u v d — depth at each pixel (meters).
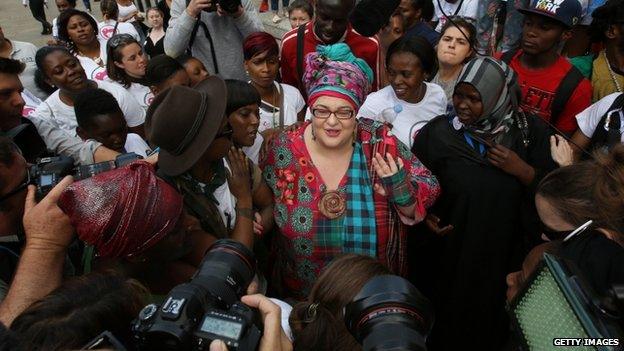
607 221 1.46
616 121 2.36
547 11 2.62
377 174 1.87
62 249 1.29
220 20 3.57
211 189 1.74
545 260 0.92
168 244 1.34
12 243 1.46
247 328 0.98
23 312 1.02
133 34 5.25
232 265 1.19
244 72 3.74
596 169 1.51
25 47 4.05
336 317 1.14
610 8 2.71
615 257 1.36
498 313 2.30
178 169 1.55
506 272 2.23
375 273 1.19
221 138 1.62
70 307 1.01
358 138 1.94
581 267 1.39
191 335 0.96
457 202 2.13
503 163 2.01
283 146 1.95
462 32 2.81
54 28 4.92
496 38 4.86
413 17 3.52
